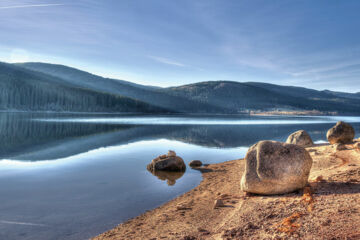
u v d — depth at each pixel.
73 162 14.14
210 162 14.80
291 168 6.51
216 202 6.85
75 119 69.38
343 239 3.68
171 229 5.56
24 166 12.88
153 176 11.21
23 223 6.07
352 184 6.42
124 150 19.09
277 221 4.93
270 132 37.03
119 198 8.11
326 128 47.22
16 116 77.56
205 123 61.22
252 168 7.01
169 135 31.70
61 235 5.46
